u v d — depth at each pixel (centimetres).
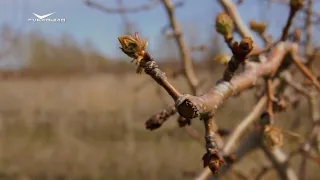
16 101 1612
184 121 172
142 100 1384
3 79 1705
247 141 251
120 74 1205
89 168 1232
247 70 139
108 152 1240
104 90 1617
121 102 1467
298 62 187
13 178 1216
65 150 1304
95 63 1642
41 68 1814
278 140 167
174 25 300
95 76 1692
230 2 223
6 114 1551
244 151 250
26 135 1414
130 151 1208
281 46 170
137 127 1270
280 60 167
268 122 172
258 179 325
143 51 115
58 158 1273
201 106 113
